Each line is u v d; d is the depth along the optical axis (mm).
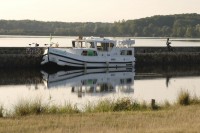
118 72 138125
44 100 75250
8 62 140875
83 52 143750
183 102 61000
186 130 39625
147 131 39625
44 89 94250
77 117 48531
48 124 43875
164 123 44500
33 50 146375
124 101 58219
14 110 55781
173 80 114250
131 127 42562
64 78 118188
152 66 164250
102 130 40781
